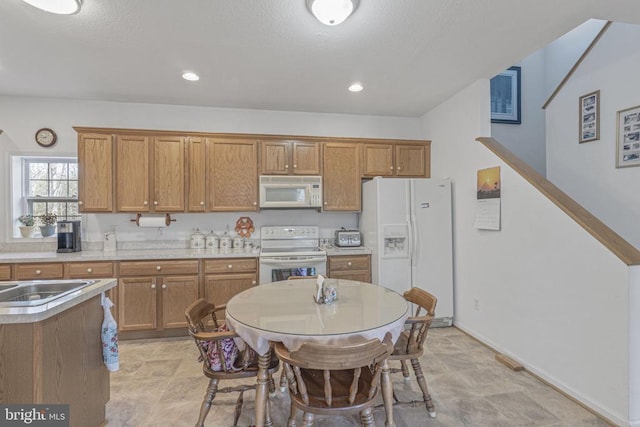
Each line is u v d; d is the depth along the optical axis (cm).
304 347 127
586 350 202
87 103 351
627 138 252
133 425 188
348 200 379
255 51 246
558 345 222
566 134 304
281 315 167
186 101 355
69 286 178
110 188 328
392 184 341
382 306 181
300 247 379
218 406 206
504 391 221
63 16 200
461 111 330
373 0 186
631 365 178
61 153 347
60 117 346
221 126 378
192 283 323
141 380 240
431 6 192
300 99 351
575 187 296
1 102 336
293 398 141
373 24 211
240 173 355
